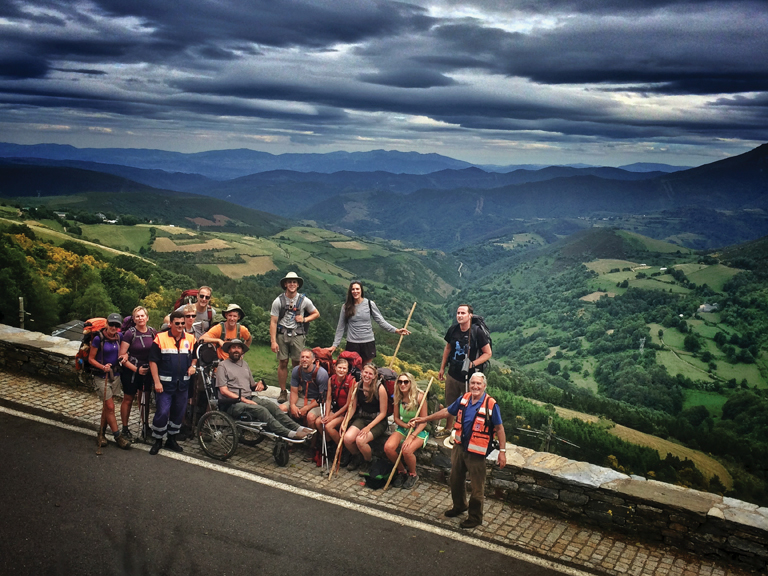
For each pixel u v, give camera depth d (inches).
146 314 306.8
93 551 211.5
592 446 2945.4
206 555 213.8
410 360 3321.9
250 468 294.4
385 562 218.2
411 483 289.0
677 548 245.8
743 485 3139.8
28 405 347.9
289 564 211.9
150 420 341.7
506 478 279.4
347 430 297.7
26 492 249.3
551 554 235.6
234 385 309.7
